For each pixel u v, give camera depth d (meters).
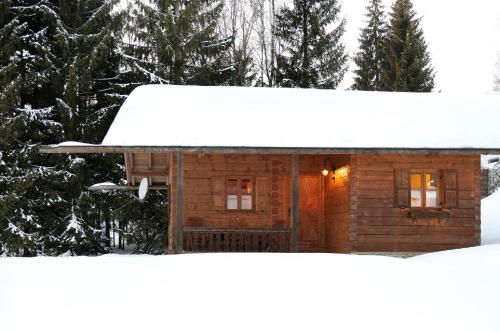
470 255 12.96
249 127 14.98
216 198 16.14
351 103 17.02
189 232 14.71
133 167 17.47
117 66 23.84
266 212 16.33
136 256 12.38
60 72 21.50
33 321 7.92
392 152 14.32
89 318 8.04
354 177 15.34
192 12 25.20
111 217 22.64
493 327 7.79
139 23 24.98
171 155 15.66
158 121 14.98
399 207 15.45
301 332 7.58
